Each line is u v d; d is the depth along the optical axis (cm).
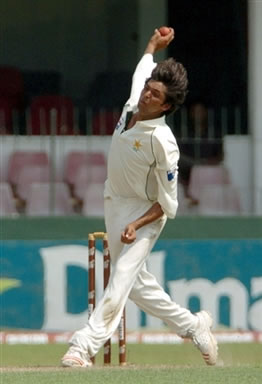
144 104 2427
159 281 4156
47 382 2130
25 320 4088
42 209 4716
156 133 2431
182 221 4247
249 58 4984
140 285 2639
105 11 5472
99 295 3997
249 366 2473
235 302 4194
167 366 2536
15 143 4878
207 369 2378
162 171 2456
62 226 4175
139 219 2489
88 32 5497
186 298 4169
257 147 4856
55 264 4122
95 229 4172
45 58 5428
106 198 2556
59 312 4109
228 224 4269
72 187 4772
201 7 5381
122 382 2134
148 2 5384
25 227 4169
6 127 5153
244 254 4203
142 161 2456
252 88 4941
